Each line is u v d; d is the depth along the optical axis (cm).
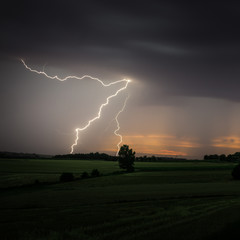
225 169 8231
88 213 2088
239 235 1355
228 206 2227
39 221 1856
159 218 1866
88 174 7119
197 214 1952
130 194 3244
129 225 1695
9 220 1898
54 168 9569
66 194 3444
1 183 5225
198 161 14050
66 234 1558
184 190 3606
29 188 4612
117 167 10394
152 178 5950
